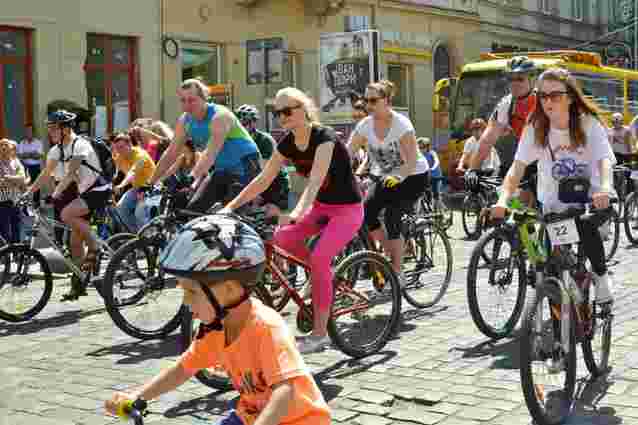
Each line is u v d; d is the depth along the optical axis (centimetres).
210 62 2084
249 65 1427
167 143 1134
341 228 543
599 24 3794
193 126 702
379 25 2567
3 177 1127
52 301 847
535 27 3331
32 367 593
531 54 2131
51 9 1725
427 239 776
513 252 625
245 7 2141
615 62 3669
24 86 1709
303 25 2312
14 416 482
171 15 1962
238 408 261
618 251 1070
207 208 704
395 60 2639
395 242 714
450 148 2153
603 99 2170
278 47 1392
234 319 249
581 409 461
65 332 707
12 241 1134
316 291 536
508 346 604
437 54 2858
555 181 502
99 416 481
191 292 249
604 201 436
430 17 2770
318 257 536
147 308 662
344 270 566
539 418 421
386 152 705
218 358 255
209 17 2052
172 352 627
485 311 614
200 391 516
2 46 1673
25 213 793
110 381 552
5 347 657
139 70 1905
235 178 715
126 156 1012
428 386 513
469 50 2945
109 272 641
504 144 949
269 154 970
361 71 1742
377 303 590
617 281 859
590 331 500
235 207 538
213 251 241
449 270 791
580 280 493
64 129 791
